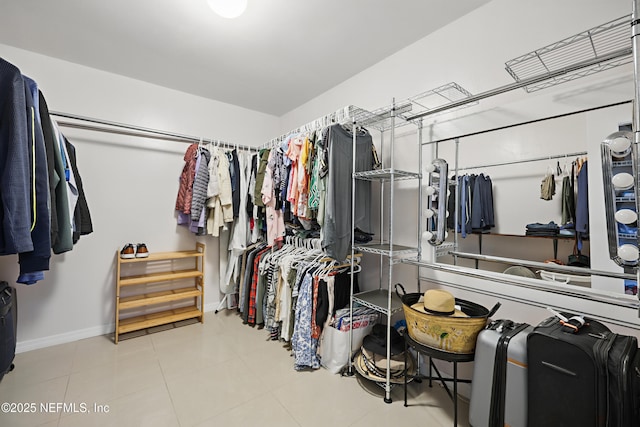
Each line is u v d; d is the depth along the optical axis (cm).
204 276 289
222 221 266
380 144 227
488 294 154
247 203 278
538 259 137
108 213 244
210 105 298
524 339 111
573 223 126
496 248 152
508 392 110
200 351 214
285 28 182
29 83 118
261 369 190
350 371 183
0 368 165
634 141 91
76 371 185
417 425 141
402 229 204
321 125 219
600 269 118
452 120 173
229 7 145
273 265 236
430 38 188
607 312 115
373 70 227
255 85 266
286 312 215
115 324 238
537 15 141
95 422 140
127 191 253
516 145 145
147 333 245
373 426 140
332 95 270
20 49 206
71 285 229
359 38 193
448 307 135
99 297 241
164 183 272
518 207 144
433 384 178
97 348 217
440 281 178
